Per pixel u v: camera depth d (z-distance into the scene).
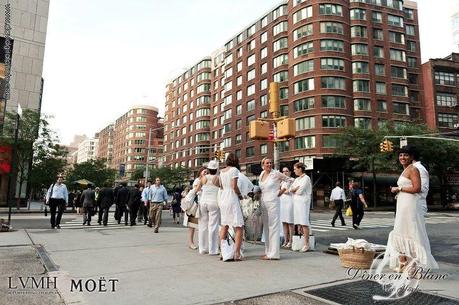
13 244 8.05
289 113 51.03
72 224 14.74
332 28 49.66
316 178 45.91
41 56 30.48
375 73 51.03
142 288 4.48
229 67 67.81
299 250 7.87
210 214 7.12
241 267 5.79
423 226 5.17
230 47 68.12
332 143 46.50
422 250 5.02
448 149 36.88
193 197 7.72
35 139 25.86
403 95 52.22
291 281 4.83
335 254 7.18
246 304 3.85
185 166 79.19
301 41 50.44
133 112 121.81
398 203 5.30
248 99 61.19
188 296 4.12
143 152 119.19
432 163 38.19
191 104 82.12
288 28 53.53
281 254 7.31
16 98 28.61
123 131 127.06
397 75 52.56
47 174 26.44
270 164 6.91
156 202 13.57
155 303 3.88
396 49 53.25
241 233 6.48
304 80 49.47
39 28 30.66
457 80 56.91
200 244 7.21
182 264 6.01
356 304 3.82
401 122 47.34
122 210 15.14
